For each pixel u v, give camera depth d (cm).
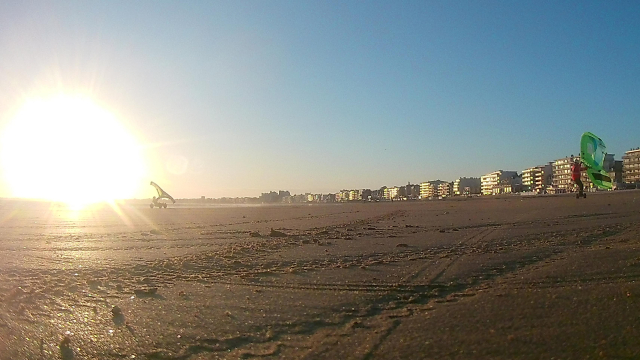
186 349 888
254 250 2305
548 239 2314
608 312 989
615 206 4778
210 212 8862
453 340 870
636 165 16050
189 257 2133
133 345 922
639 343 810
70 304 1281
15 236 3700
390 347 849
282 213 7625
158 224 5094
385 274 1542
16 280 1688
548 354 786
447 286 1334
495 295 1187
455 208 6694
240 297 1294
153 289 1420
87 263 2058
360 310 1114
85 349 911
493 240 2364
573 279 1326
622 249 1789
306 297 1264
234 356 841
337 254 2052
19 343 955
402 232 3056
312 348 864
